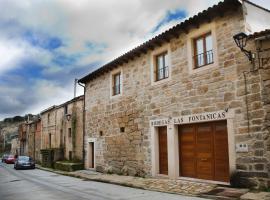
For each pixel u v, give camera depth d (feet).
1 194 36.17
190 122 37.17
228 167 32.83
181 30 38.70
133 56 48.78
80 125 71.15
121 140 51.62
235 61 32.22
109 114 56.13
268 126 28.55
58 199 30.07
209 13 34.06
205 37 36.73
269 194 26.22
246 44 30.86
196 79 36.88
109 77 57.06
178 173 39.22
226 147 33.35
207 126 36.04
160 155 43.11
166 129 42.19
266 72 29.35
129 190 35.37
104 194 32.50
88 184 43.29
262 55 29.73
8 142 265.75
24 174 69.67
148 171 44.14
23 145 149.89
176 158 39.45
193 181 36.04
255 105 29.86
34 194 34.63
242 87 31.24
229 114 32.24
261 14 34.37
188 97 37.81
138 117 47.34
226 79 33.04
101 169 57.67
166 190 33.19
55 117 93.97
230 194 27.71
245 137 30.45
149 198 28.99
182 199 27.78
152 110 44.21
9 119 361.92
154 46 44.11
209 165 35.32
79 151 71.10
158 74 44.42
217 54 34.30
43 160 94.79
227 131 32.53
